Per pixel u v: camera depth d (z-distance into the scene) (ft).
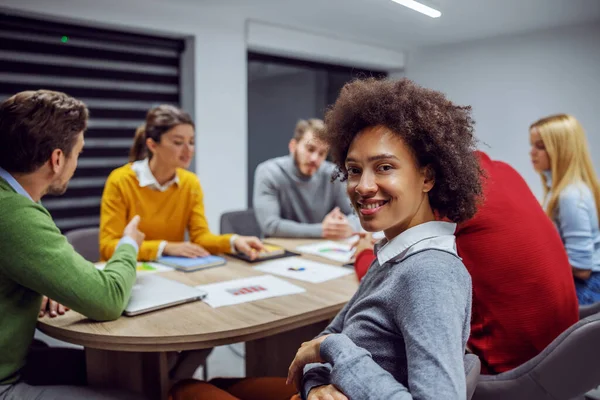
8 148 3.95
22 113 3.94
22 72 9.34
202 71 11.28
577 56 12.47
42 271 3.82
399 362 2.70
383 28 12.91
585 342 3.27
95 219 10.73
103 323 4.17
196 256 6.24
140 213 6.84
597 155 12.42
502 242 3.76
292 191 8.65
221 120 11.76
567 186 6.91
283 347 5.98
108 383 4.73
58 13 9.11
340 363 2.61
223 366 8.56
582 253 6.63
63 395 3.88
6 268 3.80
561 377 3.37
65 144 4.15
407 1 7.36
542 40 13.06
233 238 6.55
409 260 2.73
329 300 4.74
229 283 5.28
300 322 4.40
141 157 7.34
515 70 13.69
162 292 4.80
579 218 6.69
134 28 10.25
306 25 12.60
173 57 11.42
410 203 2.83
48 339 8.79
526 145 13.74
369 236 5.71
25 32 9.29
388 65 15.67
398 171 2.79
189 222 7.29
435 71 15.48
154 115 6.59
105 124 10.57
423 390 2.22
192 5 10.85
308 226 7.96
